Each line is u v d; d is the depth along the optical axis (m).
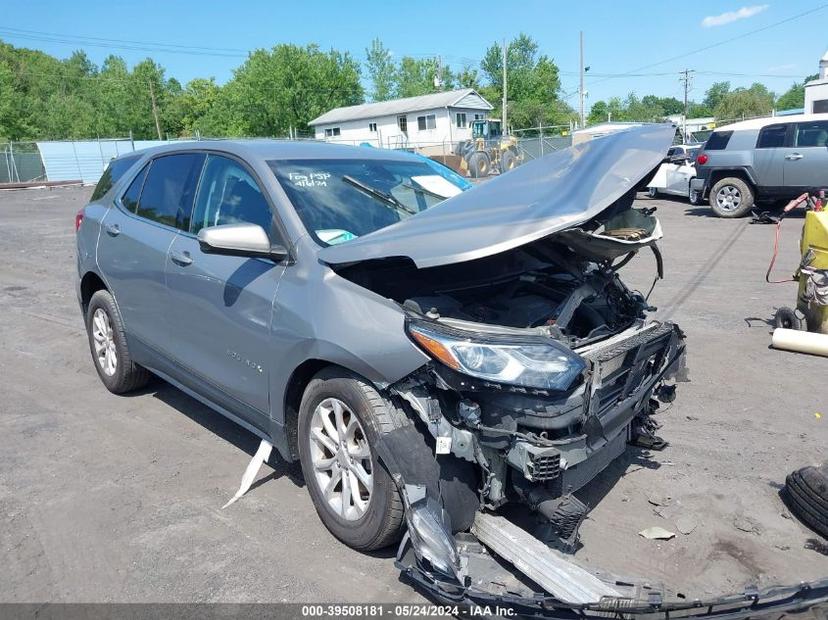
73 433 4.49
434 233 2.96
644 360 3.28
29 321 7.49
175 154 4.54
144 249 4.35
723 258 10.22
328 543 3.23
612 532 3.32
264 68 60.31
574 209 2.88
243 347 3.51
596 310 3.48
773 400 4.90
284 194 3.54
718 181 14.83
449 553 2.63
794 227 13.08
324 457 3.24
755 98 63.50
